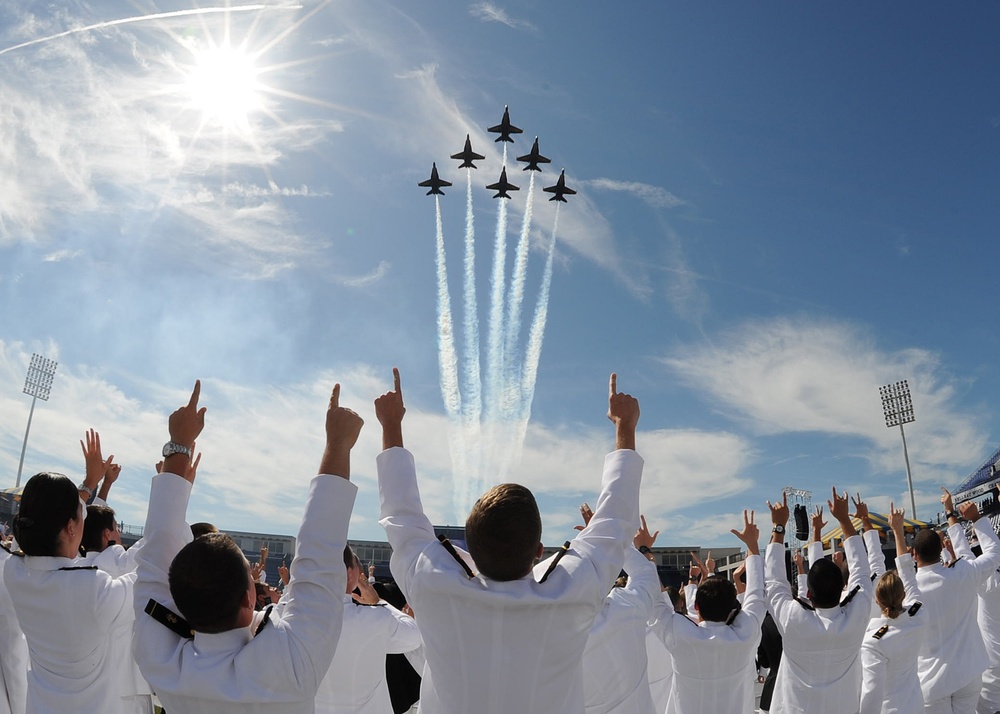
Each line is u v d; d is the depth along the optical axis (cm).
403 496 421
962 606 906
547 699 367
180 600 347
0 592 571
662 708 870
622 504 420
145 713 589
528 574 379
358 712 558
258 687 336
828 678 702
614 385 470
